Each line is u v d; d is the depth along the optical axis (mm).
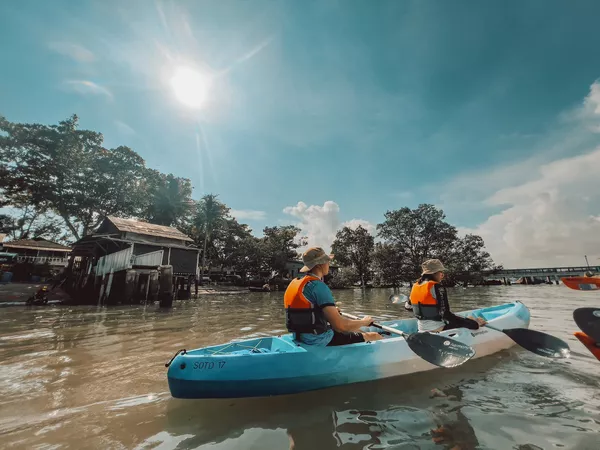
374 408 2410
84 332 6328
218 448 1884
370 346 3033
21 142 24375
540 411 2305
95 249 20156
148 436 2055
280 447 1881
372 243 44594
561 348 2922
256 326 7180
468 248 41906
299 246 42906
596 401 2463
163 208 30391
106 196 27750
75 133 26297
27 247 26578
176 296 16891
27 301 12547
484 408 2377
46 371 3607
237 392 2535
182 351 2727
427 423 2164
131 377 3373
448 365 2631
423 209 39281
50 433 2113
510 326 4359
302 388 2660
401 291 29109
